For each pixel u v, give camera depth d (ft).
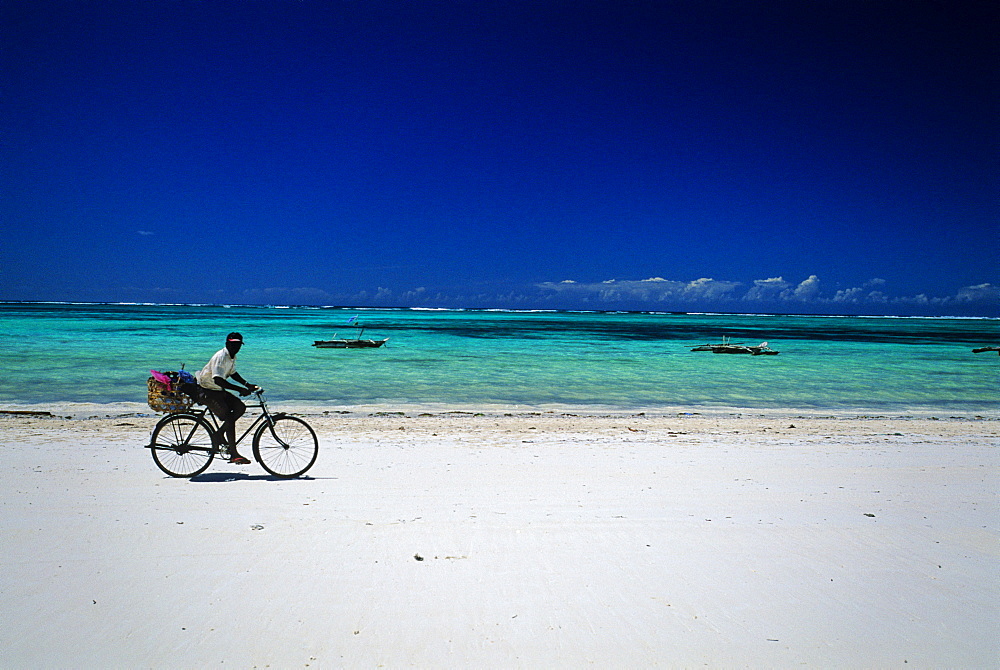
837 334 284.82
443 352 119.34
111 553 15.39
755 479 25.30
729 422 45.98
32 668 10.37
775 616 12.67
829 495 22.58
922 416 53.98
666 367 95.86
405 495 21.70
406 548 16.14
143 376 68.54
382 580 14.05
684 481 24.73
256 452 24.41
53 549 15.61
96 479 23.29
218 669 10.45
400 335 190.80
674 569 15.05
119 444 31.17
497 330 241.14
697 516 19.53
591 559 15.60
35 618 12.03
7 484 22.13
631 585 14.06
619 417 48.65
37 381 63.57
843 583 14.37
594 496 21.95
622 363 100.94
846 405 60.80
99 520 17.99
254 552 15.62
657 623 12.28
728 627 12.17
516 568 14.92
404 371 82.89
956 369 102.53
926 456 31.63
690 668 10.72
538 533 17.54
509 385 70.18
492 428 40.45
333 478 24.43
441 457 29.43
